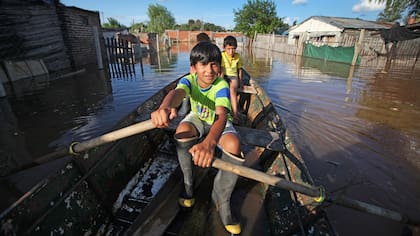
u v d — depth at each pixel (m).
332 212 2.31
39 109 5.02
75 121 4.42
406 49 10.89
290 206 1.72
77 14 9.71
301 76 9.01
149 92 6.52
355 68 10.95
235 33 36.78
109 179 2.06
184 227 1.76
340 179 2.84
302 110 5.11
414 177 2.88
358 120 4.55
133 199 2.14
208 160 1.24
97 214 1.83
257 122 3.55
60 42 8.81
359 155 3.33
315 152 3.41
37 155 3.27
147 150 2.79
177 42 38.06
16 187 2.59
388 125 4.35
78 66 9.88
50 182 1.53
